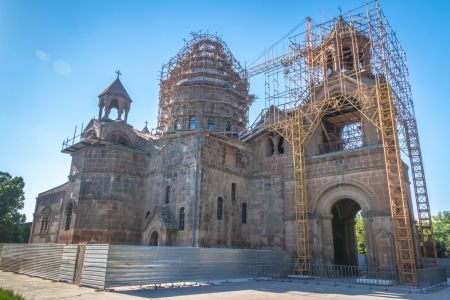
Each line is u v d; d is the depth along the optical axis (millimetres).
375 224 27062
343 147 38125
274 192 34250
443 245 54031
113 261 18188
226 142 34375
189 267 21828
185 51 47094
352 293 18578
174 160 33500
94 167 34594
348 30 33656
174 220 30969
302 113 33250
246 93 47375
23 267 26406
